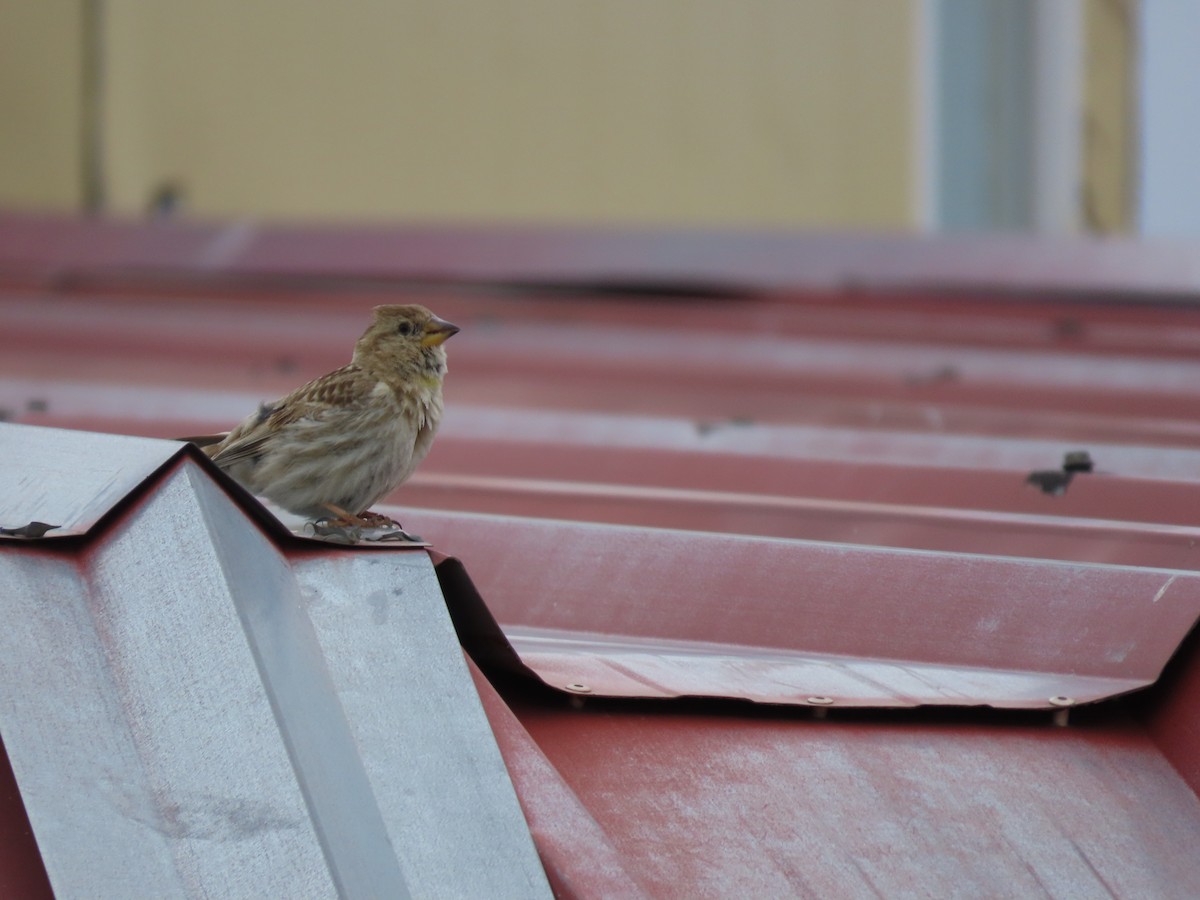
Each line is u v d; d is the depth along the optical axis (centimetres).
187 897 470
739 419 1306
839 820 590
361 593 548
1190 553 848
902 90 3164
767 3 3155
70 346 1570
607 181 3152
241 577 519
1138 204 3130
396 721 515
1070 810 615
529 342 1694
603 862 502
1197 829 618
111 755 498
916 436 1197
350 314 1780
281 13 3059
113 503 543
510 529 810
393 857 482
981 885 573
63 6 2952
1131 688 666
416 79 3109
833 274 1867
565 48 3136
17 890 500
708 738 621
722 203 3164
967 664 699
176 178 3033
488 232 1933
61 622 527
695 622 738
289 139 3077
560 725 616
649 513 957
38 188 2961
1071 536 884
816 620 729
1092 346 1625
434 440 1166
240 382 1431
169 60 3020
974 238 1858
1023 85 3122
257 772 481
